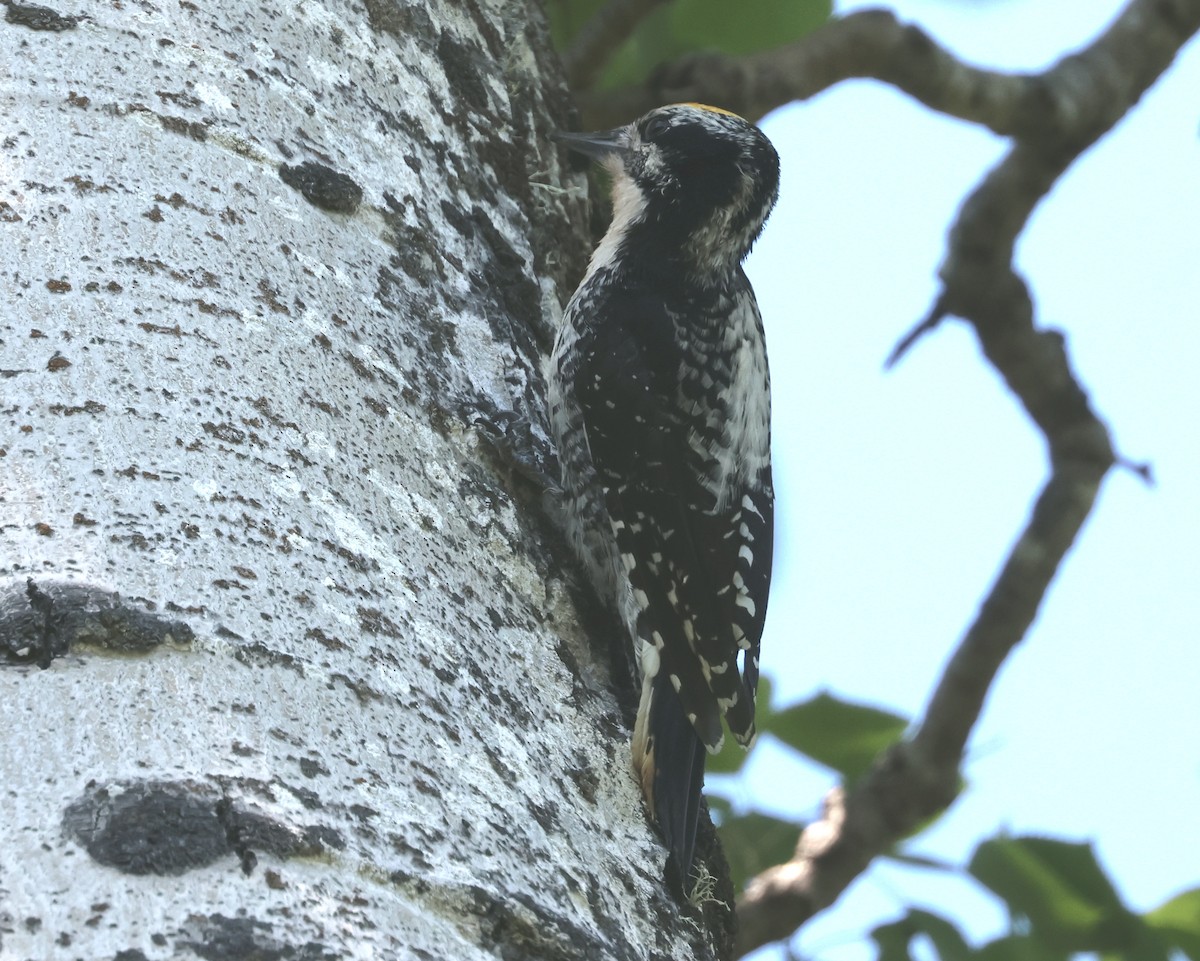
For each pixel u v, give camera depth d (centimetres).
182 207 493
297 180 546
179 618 385
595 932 427
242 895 336
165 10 549
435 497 517
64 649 371
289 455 452
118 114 505
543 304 788
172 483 417
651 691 665
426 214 625
